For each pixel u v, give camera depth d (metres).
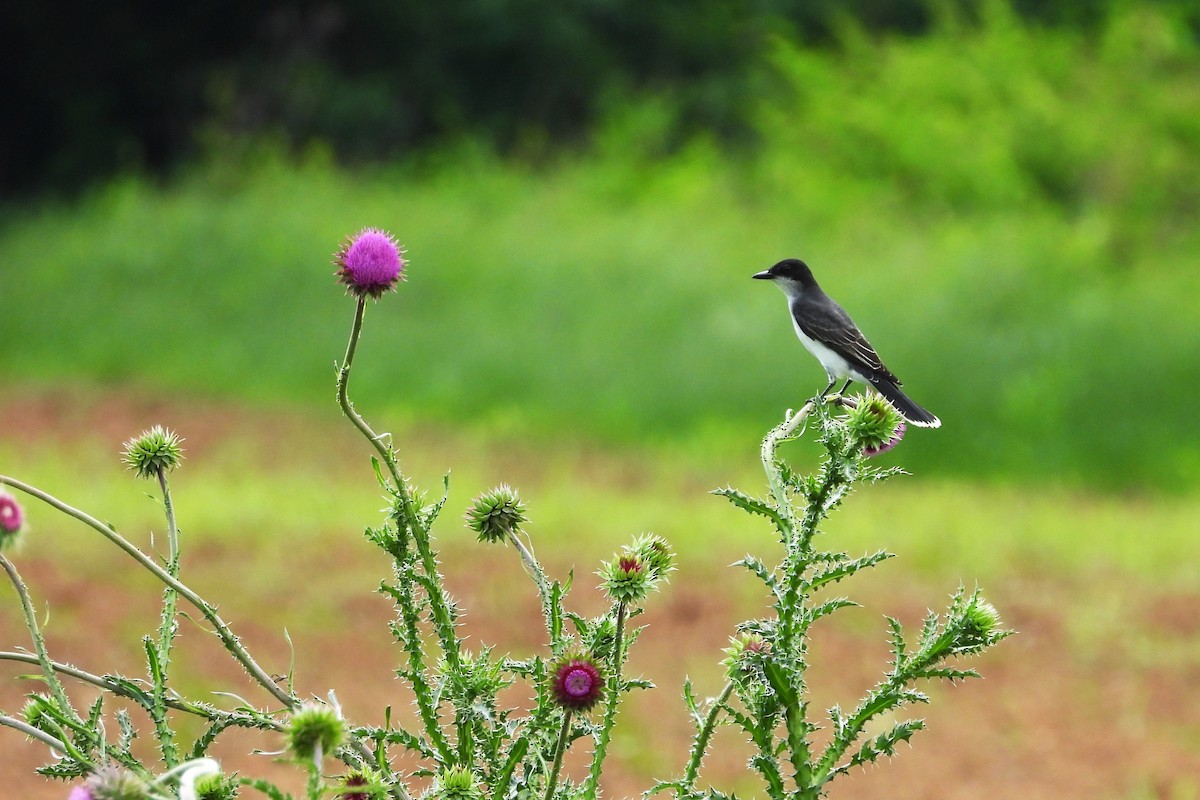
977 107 27.16
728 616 10.94
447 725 2.78
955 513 14.41
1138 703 9.69
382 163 32.97
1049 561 12.93
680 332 20.05
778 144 28.58
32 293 22.91
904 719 9.25
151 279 23.30
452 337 20.41
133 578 10.84
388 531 2.72
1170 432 17.08
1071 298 19.88
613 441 17.70
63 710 2.56
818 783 2.60
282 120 32.84
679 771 8.12
